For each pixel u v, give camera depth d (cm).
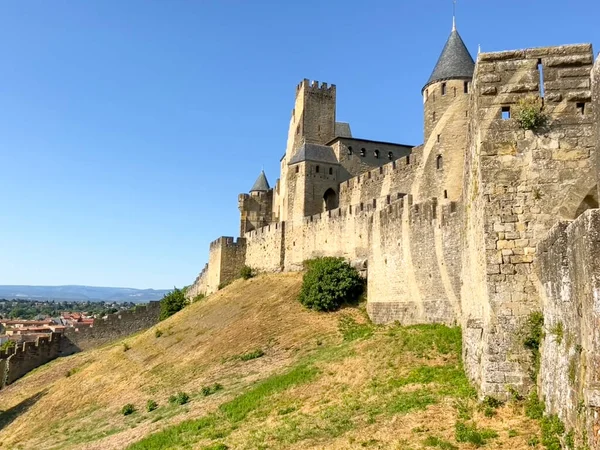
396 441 1533
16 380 7131
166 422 2802
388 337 3206
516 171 1725
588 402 1006
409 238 3756
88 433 3334
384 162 7869
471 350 2003
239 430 2214
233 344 4372
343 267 4856
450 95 4912
